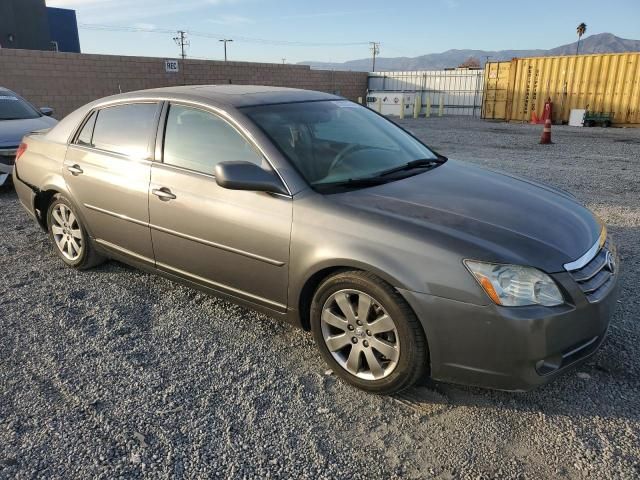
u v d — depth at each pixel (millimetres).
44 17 27328
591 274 2670
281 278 3062
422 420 2672
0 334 3525
